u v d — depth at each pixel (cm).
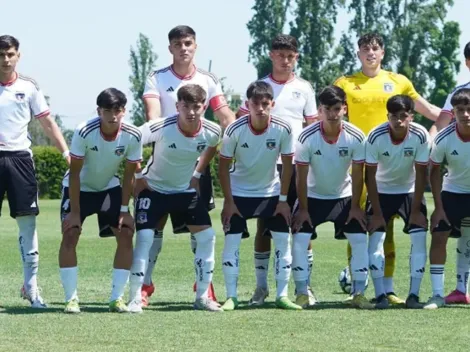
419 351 1258
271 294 1967
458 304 1761
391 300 1781
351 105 1906
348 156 1700
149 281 1783
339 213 1731
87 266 2505
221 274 2333
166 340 1324
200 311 1630
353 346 1288
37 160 8056
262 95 1639
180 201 1669
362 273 1716
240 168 1714
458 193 1736
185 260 2659
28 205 1700
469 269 1800
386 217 1761
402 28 10619
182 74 1795
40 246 3192
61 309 1661
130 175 1631
